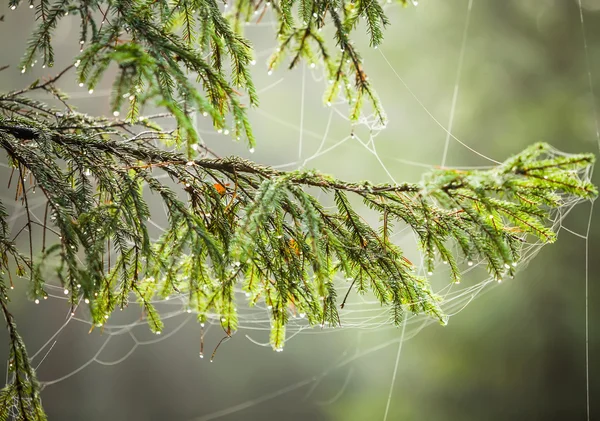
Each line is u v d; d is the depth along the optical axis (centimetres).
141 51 123
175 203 157
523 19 839
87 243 141
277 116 1132
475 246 155
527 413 718
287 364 1061
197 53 157
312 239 143
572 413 690
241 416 1033
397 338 870
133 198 155
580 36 779
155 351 1100
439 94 884
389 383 881
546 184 133
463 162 844
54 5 144
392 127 940
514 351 741
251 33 1162
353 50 176
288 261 166
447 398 787
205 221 171
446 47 884
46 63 148
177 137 178
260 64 1151
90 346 1057
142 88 162
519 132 784
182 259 177
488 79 840
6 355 878
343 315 629
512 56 825
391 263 164
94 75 126
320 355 1035
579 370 698
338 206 168
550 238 153
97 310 139
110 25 139
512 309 743
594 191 129
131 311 1086
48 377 996
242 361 1084
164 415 1045
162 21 160
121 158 170
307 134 1104
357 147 968
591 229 691
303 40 184
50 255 128
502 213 152
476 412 757
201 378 1084
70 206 154
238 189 173
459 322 773
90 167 168
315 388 1010
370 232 167
